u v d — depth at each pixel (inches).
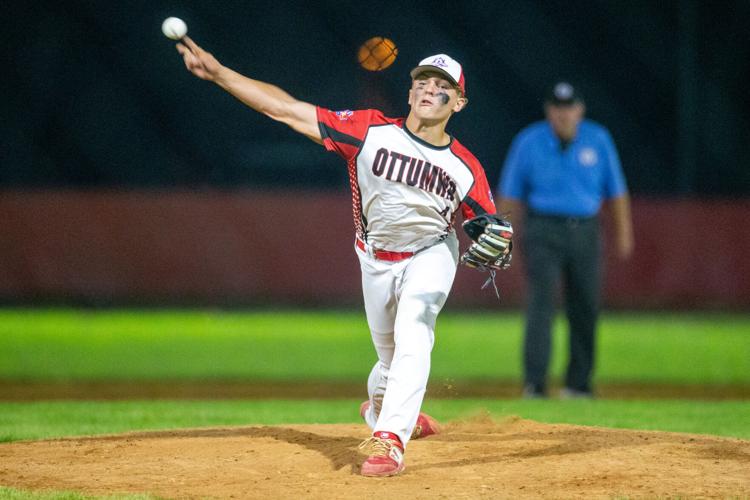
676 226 3043.8
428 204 684.1
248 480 658.2
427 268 692.7
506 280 3058.6
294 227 3051.2
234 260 3036.4
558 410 1127.6
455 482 645.3
